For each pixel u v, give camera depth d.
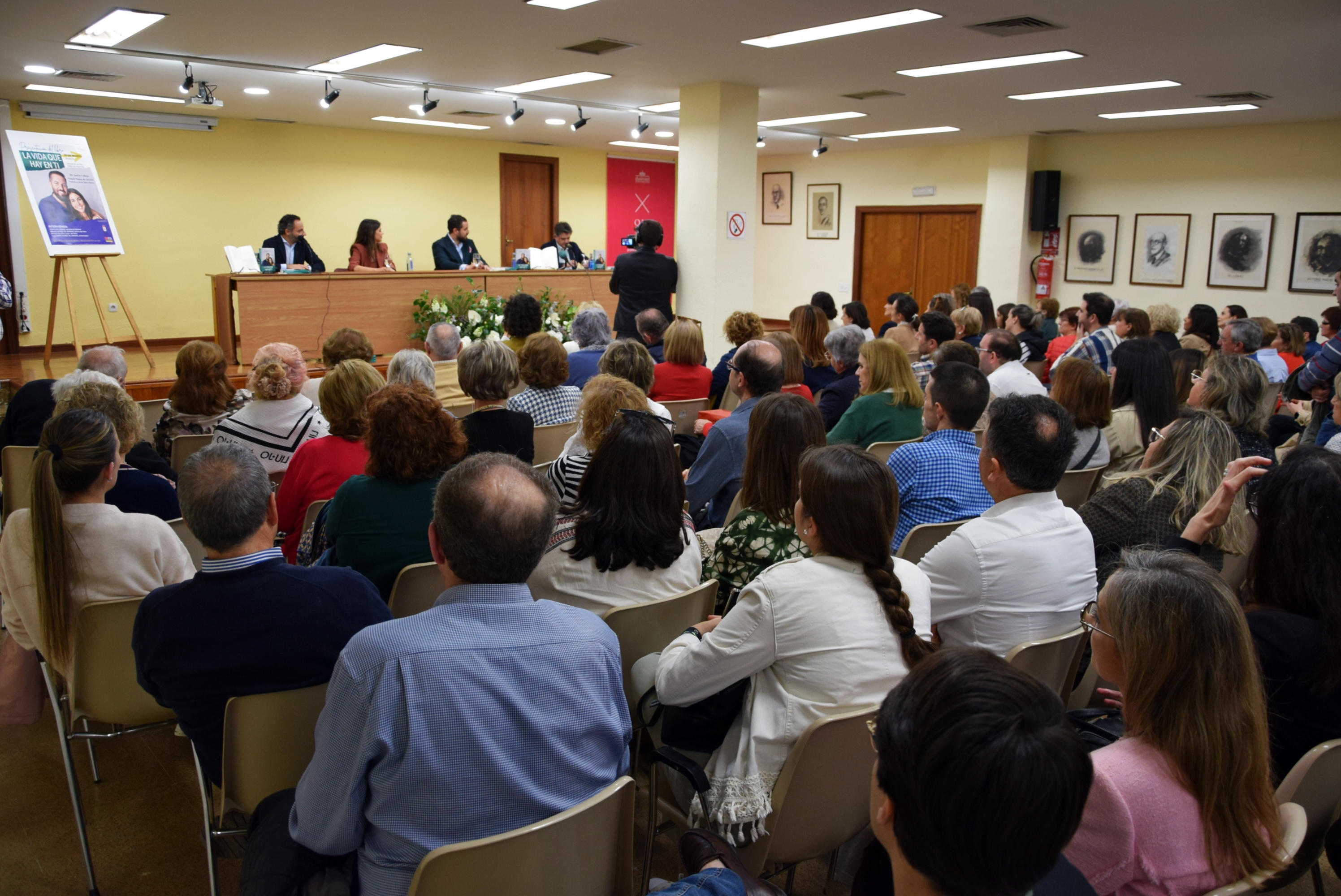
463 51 6.36
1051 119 9.45
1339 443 3.16
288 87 7.94
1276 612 1.58
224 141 10.16
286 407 3.19
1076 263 11.13
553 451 3.67
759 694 1.56
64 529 1.91
